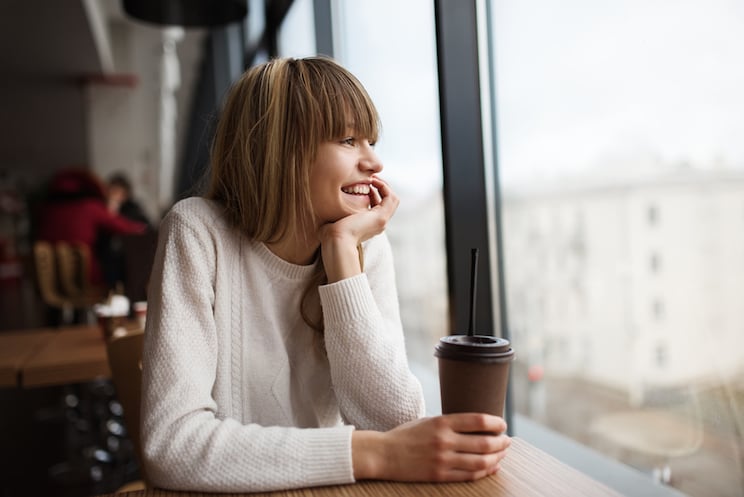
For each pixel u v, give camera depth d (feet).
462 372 2.41
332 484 2.32
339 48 9.71
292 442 2.37
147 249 9.50
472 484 2.25
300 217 3.03
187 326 2.84
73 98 28.40
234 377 3.08
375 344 2.81
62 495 7.57
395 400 2.79
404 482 2.30
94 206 15.01
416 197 7.09
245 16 9.52
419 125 6.90
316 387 3.32
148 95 28.19
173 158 37.11
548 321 5.16
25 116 31.24
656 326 4.08
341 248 2.91
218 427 2.50
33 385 5.54
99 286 13.98
